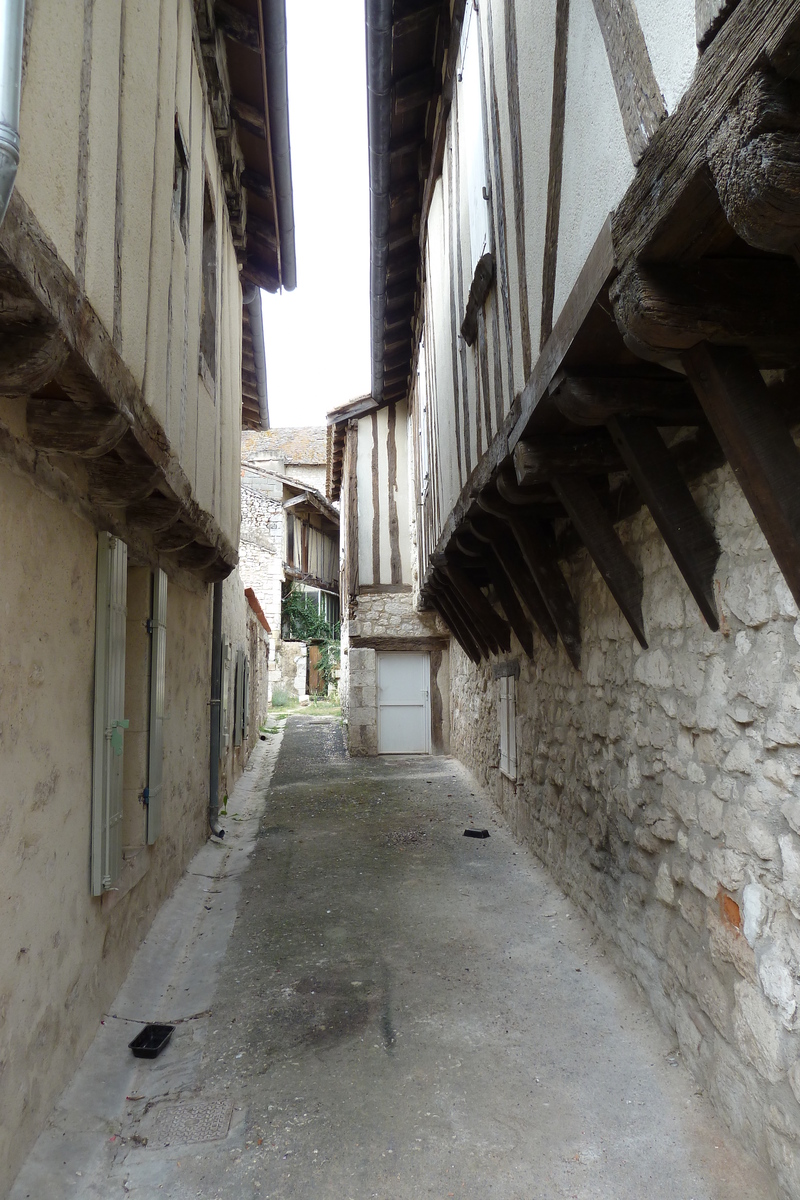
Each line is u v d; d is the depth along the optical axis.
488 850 5.93
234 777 8.77
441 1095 2.64
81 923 2.77
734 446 1.92
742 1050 2.31
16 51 1.36
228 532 5.83
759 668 2.24
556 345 2.59
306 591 25.00
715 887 2.52
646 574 3.17
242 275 6.80
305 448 29.48
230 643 8.23
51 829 2.46
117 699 3.12
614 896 3.63
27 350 1.84
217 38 4.53
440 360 6.56
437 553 6.68
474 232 4.69
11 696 2.15
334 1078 2.77
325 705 21.88
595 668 3.95
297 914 4.59
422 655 11.73
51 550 2.49
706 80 1.43
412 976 3.64
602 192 2.16
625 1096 2.60
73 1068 2.63
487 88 4.06
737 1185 2.15
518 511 4.32
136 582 4.02
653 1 1.74
